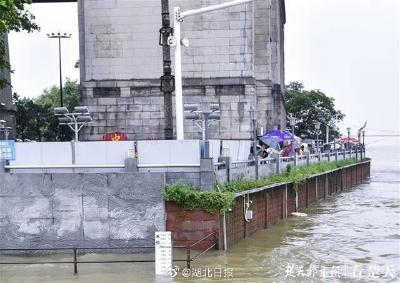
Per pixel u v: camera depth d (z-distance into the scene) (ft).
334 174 148.05
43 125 198.90
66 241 58.34
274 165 95.45
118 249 58.08
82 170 59.98
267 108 141.59
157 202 57.98
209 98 123.54
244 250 63.05
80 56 127.34
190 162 59.21
